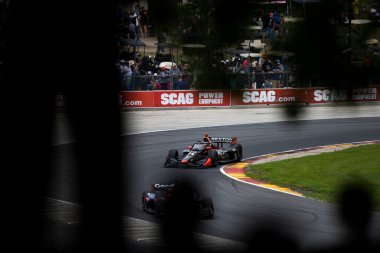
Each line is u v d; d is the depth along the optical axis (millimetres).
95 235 2404
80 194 2168
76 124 2002
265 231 2984
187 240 3533
